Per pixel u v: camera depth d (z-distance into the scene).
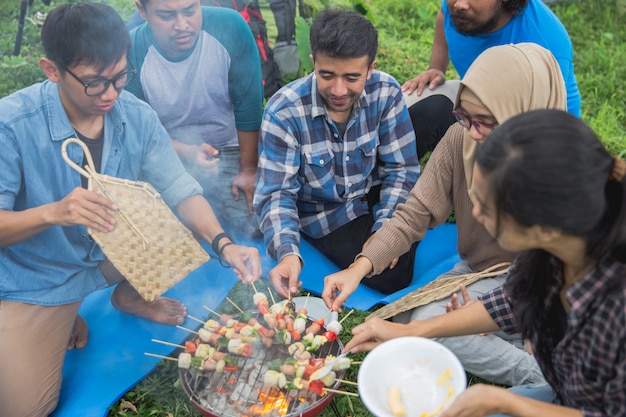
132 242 2.43
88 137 2.60
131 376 2.73
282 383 2.27
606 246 1.51
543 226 1.48
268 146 3.01
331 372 2.27
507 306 2.13
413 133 3.20
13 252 2.59
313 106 2.94
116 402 2.66
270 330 2.47
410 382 1.87
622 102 4.92
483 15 3.26
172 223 2.48
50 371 2.57
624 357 1.57
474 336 2.60
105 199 2.36
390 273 3.18
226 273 3.27
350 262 3.28
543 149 1.43
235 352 2.39
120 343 2.90
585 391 1.73
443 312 2.68
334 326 2.44
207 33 3.28
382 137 3.18
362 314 3.07
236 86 3.42
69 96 2.42
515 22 3.34
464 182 2.75
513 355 2.57
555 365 1.83
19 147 2.47
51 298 2.63
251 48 3.39
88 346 2.90
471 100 2.44
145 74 3.28
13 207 2.62
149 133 2.80
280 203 2.99
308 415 2.19
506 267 2.81
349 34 2.59
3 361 2.52
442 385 1.85
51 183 2.60
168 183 2.90
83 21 2.22
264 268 3.30
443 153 2.78
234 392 2.42
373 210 3.40
